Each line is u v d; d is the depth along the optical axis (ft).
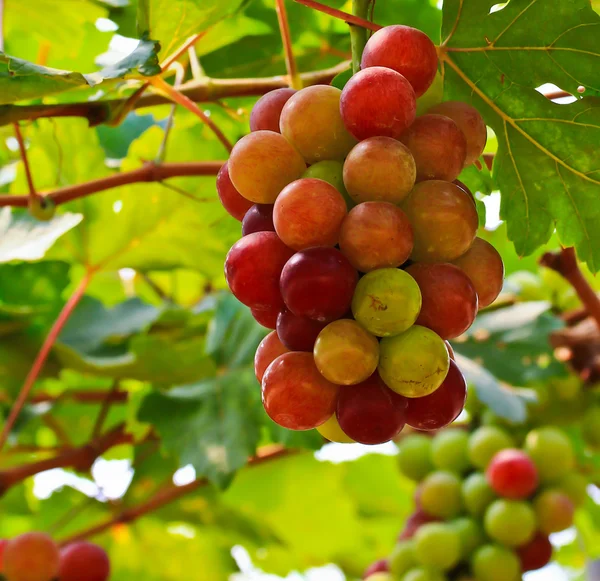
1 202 2.31
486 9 1.90
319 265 1.60
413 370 1.61
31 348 2.81
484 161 2.11
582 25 1.88
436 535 2.64
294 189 1.63
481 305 1.74
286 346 1.68
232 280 1.67
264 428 2.90
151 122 3.13
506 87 1.94
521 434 2.88
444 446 2.88
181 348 2.83
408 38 1.69
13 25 2.91
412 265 1.67
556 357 2.89
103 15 2.76
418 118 1.72
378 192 1.64
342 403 1.64
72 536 3.00
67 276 2.99
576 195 1.95
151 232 2.79
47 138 2.64
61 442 3.13
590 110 1.91
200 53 2.66
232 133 2.79
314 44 2.70
